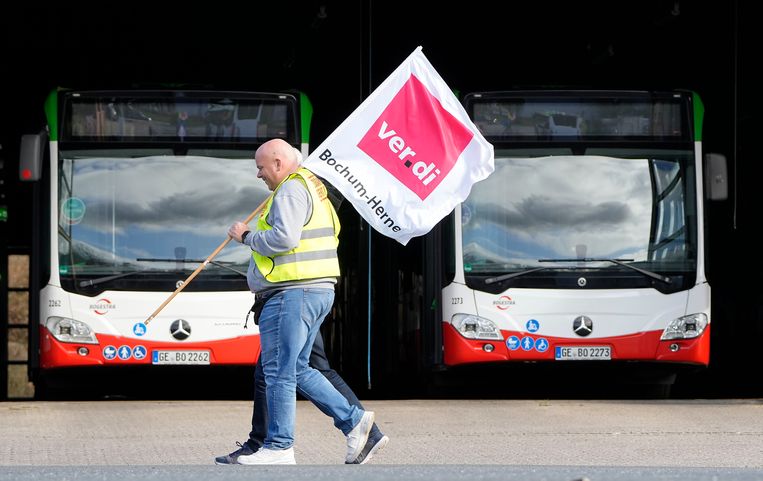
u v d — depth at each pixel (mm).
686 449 24938
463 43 58406
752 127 53656
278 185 20250
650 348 39906
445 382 42688
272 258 19859
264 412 20484
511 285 39875
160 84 40188
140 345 38750
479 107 40719
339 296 45031
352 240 45062
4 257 51781
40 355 39031
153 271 39188
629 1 49312
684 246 40469
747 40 53094
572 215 40250
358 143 21750
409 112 21969
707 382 54188
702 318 40344
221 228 39688
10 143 53750
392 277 44656
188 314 38969
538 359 39688
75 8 52281
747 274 52625
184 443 26234
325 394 20328
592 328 39719
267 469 13234
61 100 39781
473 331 39719
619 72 60875
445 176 22047
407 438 27141
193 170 39938
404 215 21844
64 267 39000
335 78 57812
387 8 51719
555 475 12461
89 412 33438
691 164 40781
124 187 39594
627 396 47312
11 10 53000
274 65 59719
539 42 58094
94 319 38812
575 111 40781
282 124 40375
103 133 39750
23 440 26719
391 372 44688
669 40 55219
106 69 63094
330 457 23906
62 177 39406
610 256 40188
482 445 25812
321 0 48594
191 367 39031
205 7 51406
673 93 41031
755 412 33219
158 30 55906
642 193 40562
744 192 53469
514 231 40156
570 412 33500
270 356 19922
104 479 12438
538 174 40500
